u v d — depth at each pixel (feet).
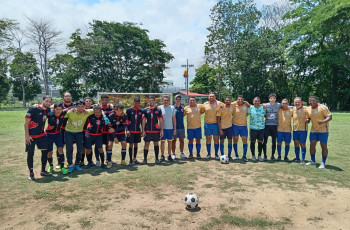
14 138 35.70
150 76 148.77
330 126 49.21
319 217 12.14
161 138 22.90
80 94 152.76
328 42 123.34
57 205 13.34
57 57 132.05
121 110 20.95
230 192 15.34
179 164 22.25
